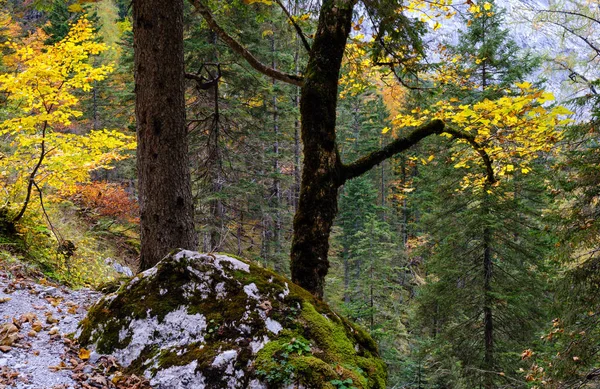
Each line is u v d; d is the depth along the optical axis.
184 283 3.61
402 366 14.37
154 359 3.14
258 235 22.33
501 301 12.58
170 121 5.44
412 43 6.24
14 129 6.66
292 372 2.82
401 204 30.77
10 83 6.15
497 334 13.46
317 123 5.20
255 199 17.09
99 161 8.13
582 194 8.09
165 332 3.33
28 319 3.80
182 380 2.92
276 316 3.33
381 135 32.78
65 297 4.79
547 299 12.16
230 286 3.56
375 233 18.81
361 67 7.58
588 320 7.74
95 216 13.93
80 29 6.75
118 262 11.48
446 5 5.86
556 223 8.17
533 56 12.15
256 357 2.99
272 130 19.69
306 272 5.05
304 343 3.14
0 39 16.70
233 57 13.57
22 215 7.30
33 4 5.54
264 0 5.51
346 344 3.34
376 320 16.81
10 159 7.24
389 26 5.82
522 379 11.79
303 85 5.28
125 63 15.34
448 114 6.22
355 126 34.22
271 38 17.97
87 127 24.52
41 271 6.39
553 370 7.58
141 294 3.60
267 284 3.62
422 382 14.09
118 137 8.32
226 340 3.18
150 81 5.36
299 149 22.92
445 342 13.35
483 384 12.41
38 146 7.56
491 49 11.38
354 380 2.89
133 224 15.09
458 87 7.90
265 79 15.79
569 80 9.41
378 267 17.69
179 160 5.55
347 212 27.95
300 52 12.15
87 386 2.85
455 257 13.52
